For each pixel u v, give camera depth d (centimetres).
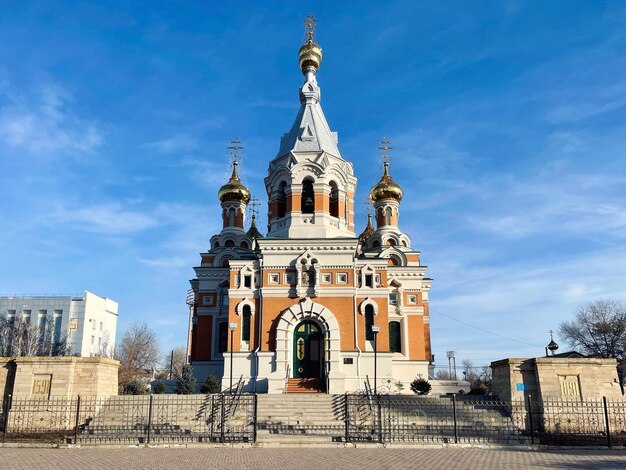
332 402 3691
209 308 5531
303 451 2512
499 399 3569
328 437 2862
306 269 4700
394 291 5488
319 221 4875
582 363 3372
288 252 4750
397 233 6031
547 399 3297
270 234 5059
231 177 6384
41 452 2472
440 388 5225
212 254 5878
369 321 4706
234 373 4531
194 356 5397
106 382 3525
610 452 2522
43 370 3356
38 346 9719
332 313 4581
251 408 3591
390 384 4466
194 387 4491
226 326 5497
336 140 5397
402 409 3522
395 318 5425
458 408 3506
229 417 3416
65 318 10312
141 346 10675
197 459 2239
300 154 5031
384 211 6178
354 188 5325
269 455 2367
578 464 2127
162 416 3362
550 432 3181
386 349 4581
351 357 4497
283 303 4644
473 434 2961
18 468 2006
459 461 2198
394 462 2161
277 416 3500
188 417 3406
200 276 5619
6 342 9431
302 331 4625
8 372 3394
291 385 4416
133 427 3117
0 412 3284
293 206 4925
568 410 3284
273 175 5150
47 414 3275
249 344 4631
